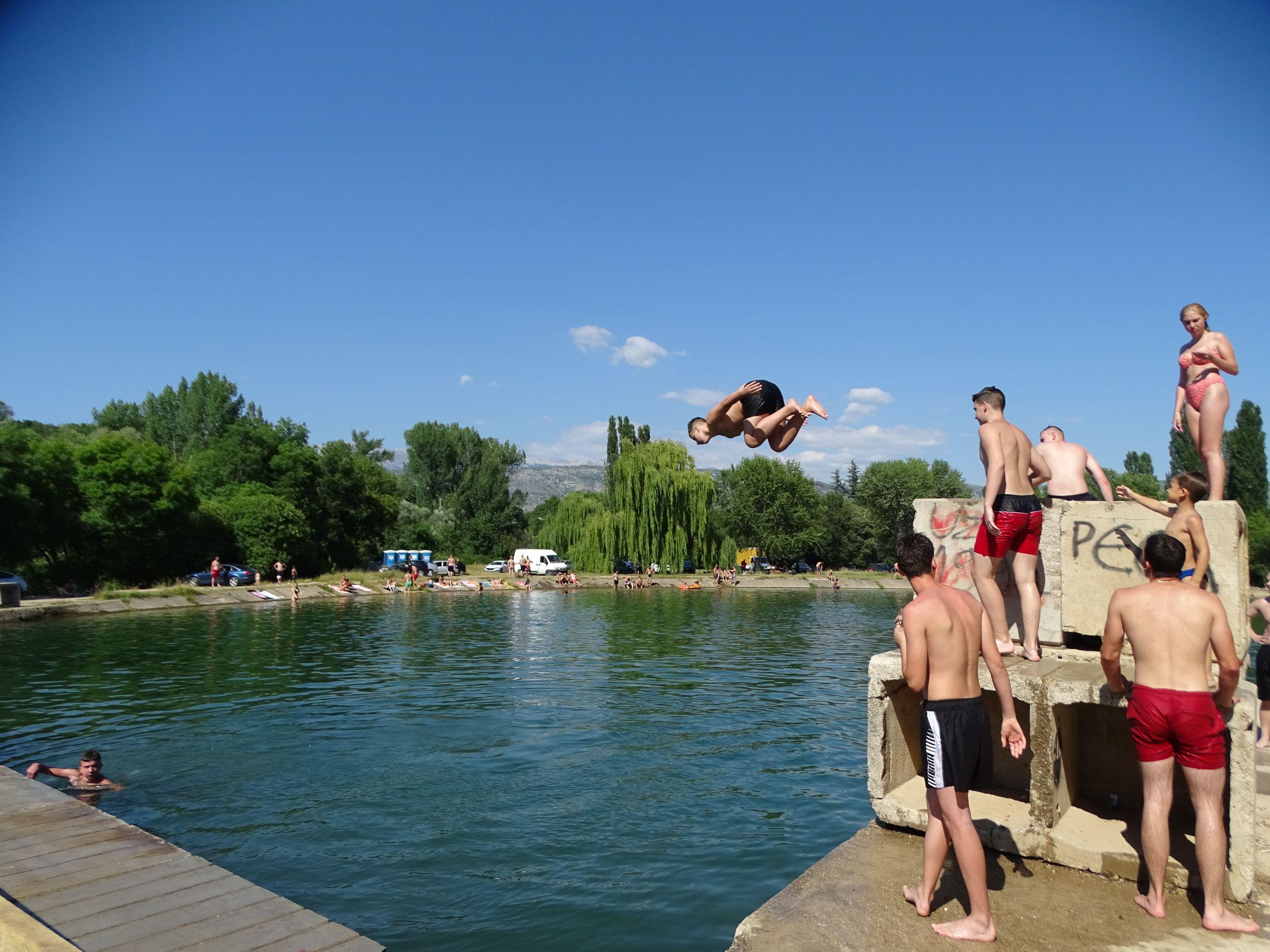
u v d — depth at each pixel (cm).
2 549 3941
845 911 456
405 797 1112
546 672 2223
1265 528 4112
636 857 912
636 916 769
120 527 4700
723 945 716
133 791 1135
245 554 5672
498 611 4272
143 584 4853
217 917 596
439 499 10012
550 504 10875
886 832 579
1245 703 468
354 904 791
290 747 1377
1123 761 574
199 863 702
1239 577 526
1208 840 430
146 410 9000
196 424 8381
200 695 1850
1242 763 460
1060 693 514
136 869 686
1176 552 451
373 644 2817
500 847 937
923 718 443
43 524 4209
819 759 1330
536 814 1051
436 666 2316
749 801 1112
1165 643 441
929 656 443
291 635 3064
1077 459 689
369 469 8031
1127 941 420
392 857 909
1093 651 589
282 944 557
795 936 429
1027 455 589
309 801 1096
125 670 2194
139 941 558
